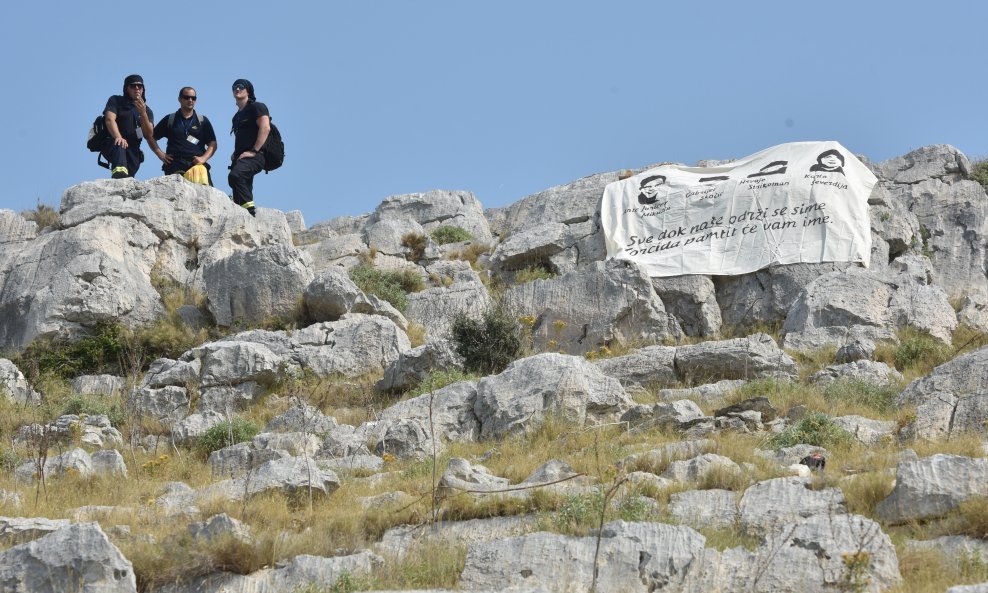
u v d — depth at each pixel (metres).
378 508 13.60
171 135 28.72
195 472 17.06
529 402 17.72
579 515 12.05
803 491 12.51
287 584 11.41
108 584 10.93
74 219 26.28
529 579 10.87
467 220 33.00
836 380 19.16
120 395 21.94
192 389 21.33
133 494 15.39
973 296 24.41
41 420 20.06
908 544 11.17
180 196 27.06
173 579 11.64
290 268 25.03
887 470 12.90
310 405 20.80
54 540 11.10
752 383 19.17
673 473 13.76
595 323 24.19
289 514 13.71
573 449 16.34
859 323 22.55
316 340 23.03
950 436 15.23
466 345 21.83
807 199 26.17
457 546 11.94
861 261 24.98
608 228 27.53
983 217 27.47
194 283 25.70
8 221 26.95
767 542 11.11
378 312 24.56
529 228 29.98
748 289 25.25
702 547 10.91
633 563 10.82
